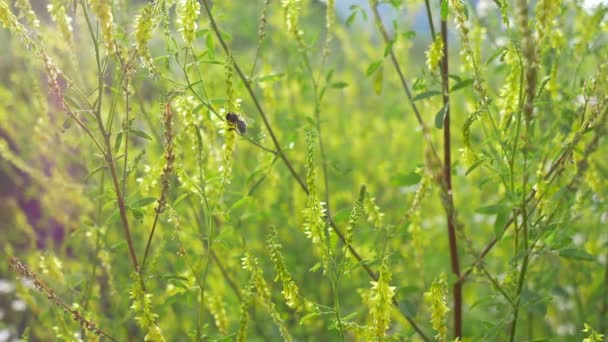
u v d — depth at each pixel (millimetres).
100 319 2885
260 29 2561
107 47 1981
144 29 2053
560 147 2430
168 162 1989
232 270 3258
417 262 2941
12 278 4012
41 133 3373
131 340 3561
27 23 2229
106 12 1956
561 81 2770
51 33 2859
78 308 2252
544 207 2221
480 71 2268
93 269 2869
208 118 2594
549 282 2906
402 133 4473
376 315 1797
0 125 3980
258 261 1975
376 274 2727
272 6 3762
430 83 2492
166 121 1972
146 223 3250
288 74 3119
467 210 3961
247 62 3779
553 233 2191
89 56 3225
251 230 3707
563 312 3578
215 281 3131
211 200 2508
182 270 2721
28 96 3787
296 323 3627
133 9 2584
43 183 3648
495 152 2646
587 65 2865
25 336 2543
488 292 3555
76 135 3357
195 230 2934
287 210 3869
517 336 3332
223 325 2582
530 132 2205
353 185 4328
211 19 2428
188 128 2270
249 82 2645
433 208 3861
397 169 4258
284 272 1858
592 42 2693
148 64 2125
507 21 2104
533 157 2125
